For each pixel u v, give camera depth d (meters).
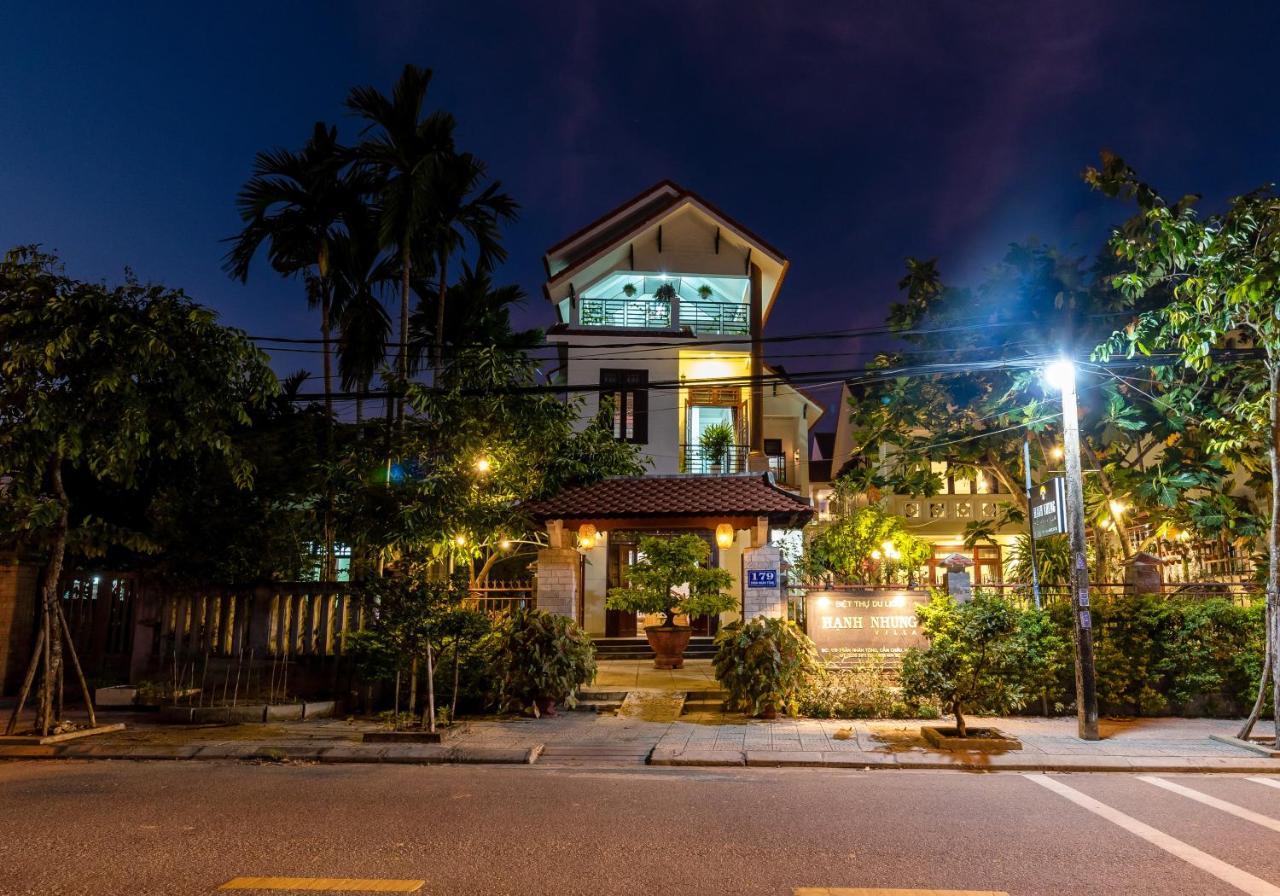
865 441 21.03
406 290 17.03
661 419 24.25
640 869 5.79
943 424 20.48
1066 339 12.09
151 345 10.30
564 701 13.18
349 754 10.20
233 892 5.27
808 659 13.12
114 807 7.53
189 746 10.55
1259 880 5.63
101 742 10.77
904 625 14.43
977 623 10.87
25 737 10.67
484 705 13.23
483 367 15.70
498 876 5.61
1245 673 12.76
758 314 26.12
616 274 26.53
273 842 6.39
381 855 6.08
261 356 11.60
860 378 17.00
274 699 13.08
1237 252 10.33
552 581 16.09
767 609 15.52
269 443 15.35
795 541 24.42
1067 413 11.71
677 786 8.62
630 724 12.19
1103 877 5.68
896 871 5.78
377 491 13.66
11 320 10.09
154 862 5.87
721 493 17.09
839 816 7.32
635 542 21.73
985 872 5.77
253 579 14.19
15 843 6.34
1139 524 22.30
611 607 16.95
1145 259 11.28
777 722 12.38
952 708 11.11
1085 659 11.15
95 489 16.02
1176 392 15.33
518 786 8.59
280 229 17.45
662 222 26.47
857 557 24.84
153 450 12.66
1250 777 9.25
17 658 14.73
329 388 18.05
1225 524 17.00
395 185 16.62
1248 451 16.72
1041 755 10.00
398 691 12.29
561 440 17.42
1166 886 5.51
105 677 14.93
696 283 27.33
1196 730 11.80
